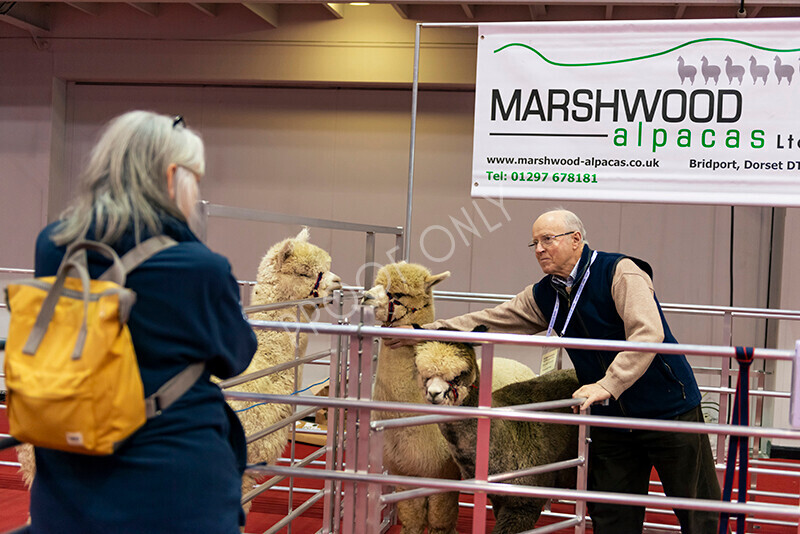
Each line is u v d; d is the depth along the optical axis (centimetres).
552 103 312
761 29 292
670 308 421
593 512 291
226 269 147
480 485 225
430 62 668
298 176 720
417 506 311
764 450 612
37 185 733
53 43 721
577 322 287
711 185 300
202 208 205
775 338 650
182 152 149
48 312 133
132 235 141
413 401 304
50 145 729
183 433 143
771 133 294
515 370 373
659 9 631
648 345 202
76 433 128
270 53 691
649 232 675
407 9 666
